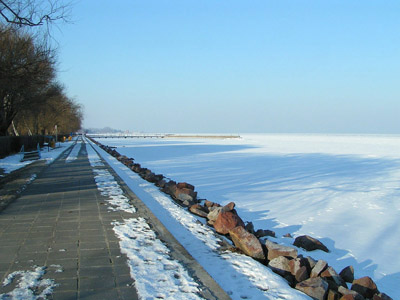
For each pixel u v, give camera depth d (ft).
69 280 12.28
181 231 19.75
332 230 27.27
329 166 77.41
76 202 26.63
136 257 14.65
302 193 43.04
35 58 45.39
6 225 19.83
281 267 15.20
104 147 129.70
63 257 14.61
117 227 19.38
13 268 13.35
